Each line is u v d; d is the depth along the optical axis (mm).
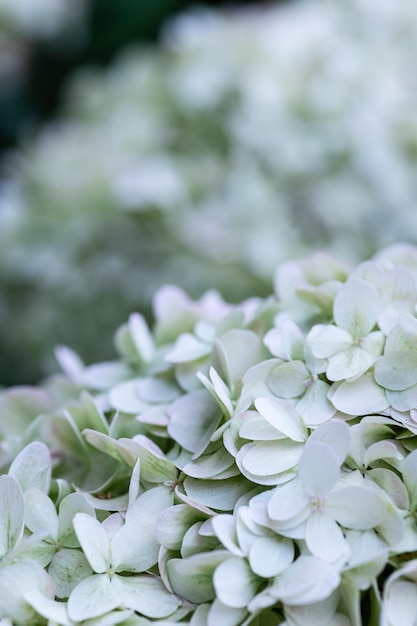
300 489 408
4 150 1435
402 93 1011
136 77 1089
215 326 492
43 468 435
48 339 973
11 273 998
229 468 425
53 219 972
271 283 866
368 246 906
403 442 421
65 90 1408
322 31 1071
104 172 948
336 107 980
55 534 422
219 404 439
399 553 401
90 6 1407
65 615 398
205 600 407
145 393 473
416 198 941
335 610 395
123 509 431
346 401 427
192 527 416
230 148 975
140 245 932
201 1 1409
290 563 397
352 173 952
